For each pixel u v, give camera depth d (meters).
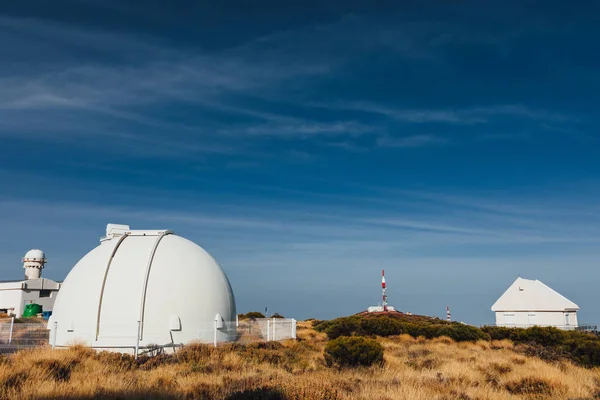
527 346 28.20
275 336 25.09
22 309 56.59
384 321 37.53
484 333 35.59
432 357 22.16
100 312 20.30
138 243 22.70
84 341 19.44
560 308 54.47
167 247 22.62
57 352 16.20
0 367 12.69
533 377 14.83
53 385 11.54
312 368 18.19
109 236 23.69
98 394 11.20
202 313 21.38
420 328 36.84
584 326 53.72
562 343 27.50
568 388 14.00
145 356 18.52
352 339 19.58
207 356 18.55
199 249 24.42
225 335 22.30
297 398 10.91
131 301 20.38
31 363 13.98
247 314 50.03
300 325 44.72
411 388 12.28
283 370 16.91
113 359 17.03
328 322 41.22
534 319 55.34
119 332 19.91
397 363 19.28
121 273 21.05
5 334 21.58
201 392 12.08
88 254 23.14
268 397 10.75
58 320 21.00
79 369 14.59
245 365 17.11
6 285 58.03
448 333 35.59
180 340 20.44
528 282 57.12
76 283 21.34
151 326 20.14
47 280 59.38
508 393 13.29
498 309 57.12
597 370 20.06
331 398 11.04
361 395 11.53
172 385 13.06
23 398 10.39
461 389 13.08
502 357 22.52
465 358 22.02
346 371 17.22
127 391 11.74
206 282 22.30
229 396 11.11
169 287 21.02
